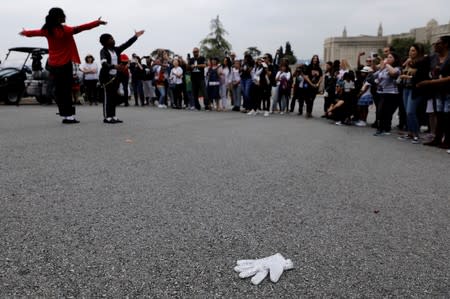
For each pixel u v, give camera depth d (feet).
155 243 8.12
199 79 44.37
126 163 15.03
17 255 7.39
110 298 6.13
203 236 8.57
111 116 27.43
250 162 16.20
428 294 6.63
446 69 21.59
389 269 7.44
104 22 24.91
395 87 26.50
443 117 22.34
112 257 7.45
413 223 9.93
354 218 10.11
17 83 43.55
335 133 27.50
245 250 7.98
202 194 11.50
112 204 10.34
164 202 10.66
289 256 7.82
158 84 46.42
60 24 24.36
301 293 6.49
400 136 26.21
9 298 6.04
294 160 17.07
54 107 40.93
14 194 10.82
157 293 6.32
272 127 29.17
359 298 6.42
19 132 21.61
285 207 10.69
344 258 7.82
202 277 6.88
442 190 13.17
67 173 13.21
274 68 44.93
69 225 8.86
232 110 45.80
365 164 17.02
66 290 6.31
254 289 6.56
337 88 34.40
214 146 19.58
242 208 10.45
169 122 29.37
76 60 25.84
